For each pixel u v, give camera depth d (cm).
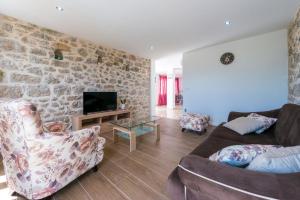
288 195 56
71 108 345
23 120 123
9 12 242
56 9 231
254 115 239
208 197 81
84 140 166
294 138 138
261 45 343
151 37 346
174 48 431
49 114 309
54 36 311
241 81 375
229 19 263
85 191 160
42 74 297
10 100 130
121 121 319
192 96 470
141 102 533
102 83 409
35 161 132
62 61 326
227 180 69
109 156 241
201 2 213
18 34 266
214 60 416
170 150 264
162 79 1012
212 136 202
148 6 222
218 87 414
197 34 329
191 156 89
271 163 78
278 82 328
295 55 257
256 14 249
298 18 235
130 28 296
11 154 143
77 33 324
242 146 105
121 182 175
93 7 225
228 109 399
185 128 369
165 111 738
